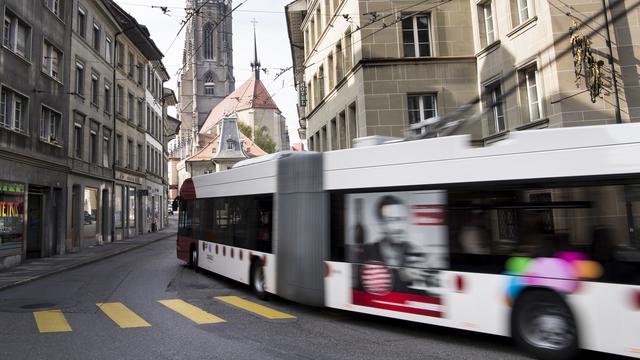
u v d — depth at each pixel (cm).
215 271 1348
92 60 2717
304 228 916
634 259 547
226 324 819
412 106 2055
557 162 609
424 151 738
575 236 587
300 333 758
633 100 1388
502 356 632
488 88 1855
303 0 3316
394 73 2030
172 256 2153
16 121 1853
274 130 10294
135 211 3656
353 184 833
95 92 2803
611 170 570
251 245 1116
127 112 3425
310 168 918
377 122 2008
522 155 638
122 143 3325
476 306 664
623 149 566
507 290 638
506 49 1711
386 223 776
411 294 734
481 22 1950
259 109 10212
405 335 750
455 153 703
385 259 773
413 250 737
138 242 2988
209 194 1445
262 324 822
